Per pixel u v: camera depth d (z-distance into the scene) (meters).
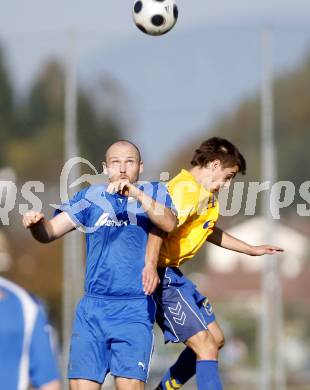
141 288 18.00
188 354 20.25
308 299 70.88
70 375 18.00
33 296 12.80
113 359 17.84
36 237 17.52
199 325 19.30
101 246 18.02
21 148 57.84
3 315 12.52
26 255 57.28
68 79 46.47
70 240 44.91
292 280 70.19
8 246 57.00
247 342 73.38
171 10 24.73
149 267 17.50
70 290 44.62
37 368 12.52
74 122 45.84
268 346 45.16
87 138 54.59
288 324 77.19
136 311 17.92
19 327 12.51
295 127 70.19
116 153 18.17
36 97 62.06
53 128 60.28
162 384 20.52
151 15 24.67
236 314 76.44
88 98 55.31
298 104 69.56
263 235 44.38
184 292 19.50
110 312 17.88
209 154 19.86
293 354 76.50
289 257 69.69
